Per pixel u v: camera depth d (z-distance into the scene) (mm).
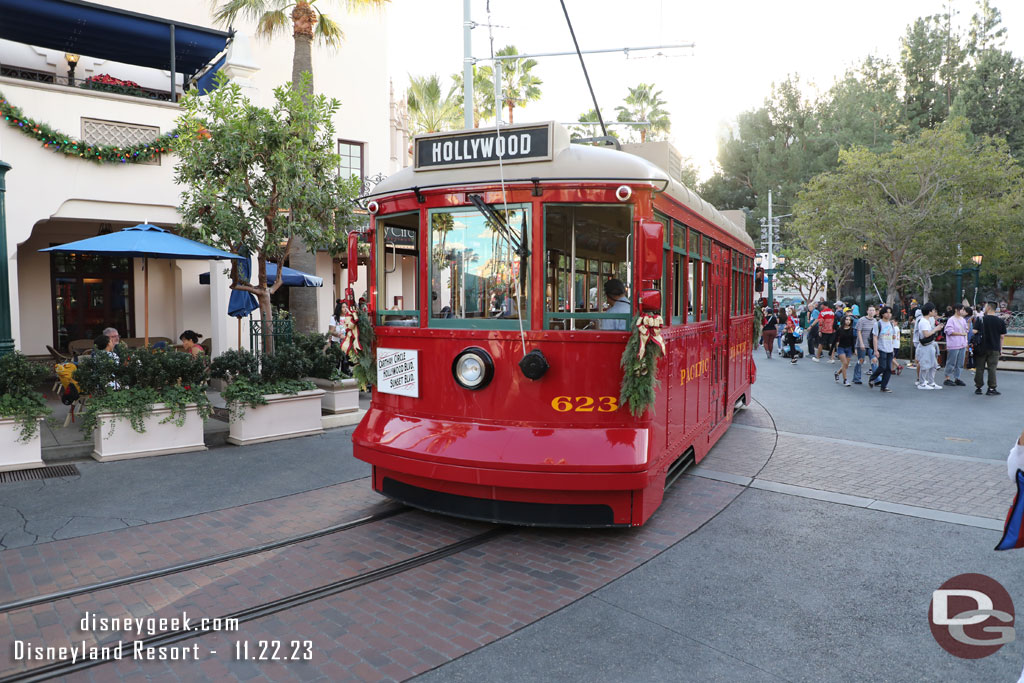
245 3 13391
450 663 3455
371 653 3549
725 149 46844
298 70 12797
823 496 6363
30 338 14172
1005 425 10055
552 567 4691
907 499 6281
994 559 4848
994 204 23047
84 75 14430
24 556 4809
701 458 7328
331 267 16531
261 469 7246
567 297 5145
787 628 3836
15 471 7012
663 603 4148
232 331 13078
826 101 45500
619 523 5051
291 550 4977
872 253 25047
